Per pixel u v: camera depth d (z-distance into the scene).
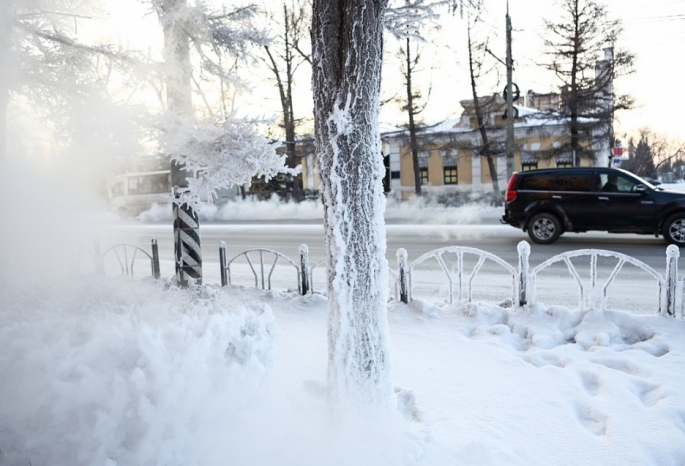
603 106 23.83
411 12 4.10
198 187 5.61
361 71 2.98
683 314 5.54
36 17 5.22
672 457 3.20
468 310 6.05
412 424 3.58
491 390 4.18
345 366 3.19
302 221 22.78
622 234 13.30
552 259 5.96
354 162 3.07
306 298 6.85
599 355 4.81
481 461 3.10
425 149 28.70
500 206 23.55
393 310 6.29
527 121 28.78
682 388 4.04
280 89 25.55
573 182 11.78
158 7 5.54
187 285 7.01
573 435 3.46
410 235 15.06
